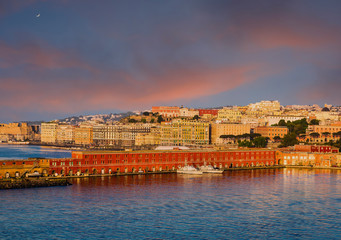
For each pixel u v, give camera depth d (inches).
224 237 6658.5
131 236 6658.5
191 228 7052.2
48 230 6870.1
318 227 7199.8
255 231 6953.7
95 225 7135.8
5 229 6889.8
